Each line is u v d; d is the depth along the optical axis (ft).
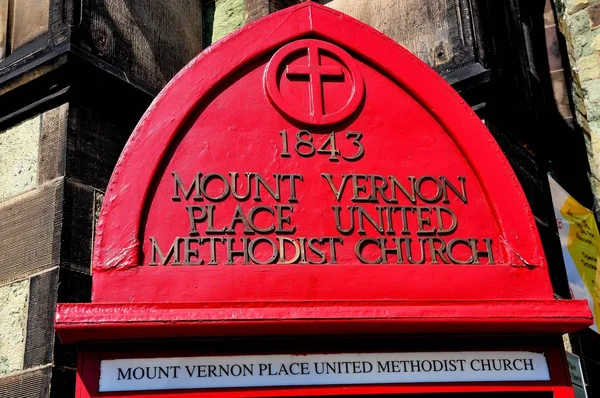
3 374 10.71
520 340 9.11
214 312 8.20
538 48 18.52
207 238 8.97
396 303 8.57
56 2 12.35
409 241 9.39
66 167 11.35
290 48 10.16
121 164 9.12
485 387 8.76
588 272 15.17
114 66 12.75
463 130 10.11
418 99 10.27
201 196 9.20
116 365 8.22
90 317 7.98
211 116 9.68
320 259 9.05
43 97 12.08
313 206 9.36
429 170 9.89
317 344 8.68
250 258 8.92
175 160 9.35
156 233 8.93
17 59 12.70
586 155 18.25
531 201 13.65
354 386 8.52
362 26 10.47
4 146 12.37
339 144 9.80
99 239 8.73
